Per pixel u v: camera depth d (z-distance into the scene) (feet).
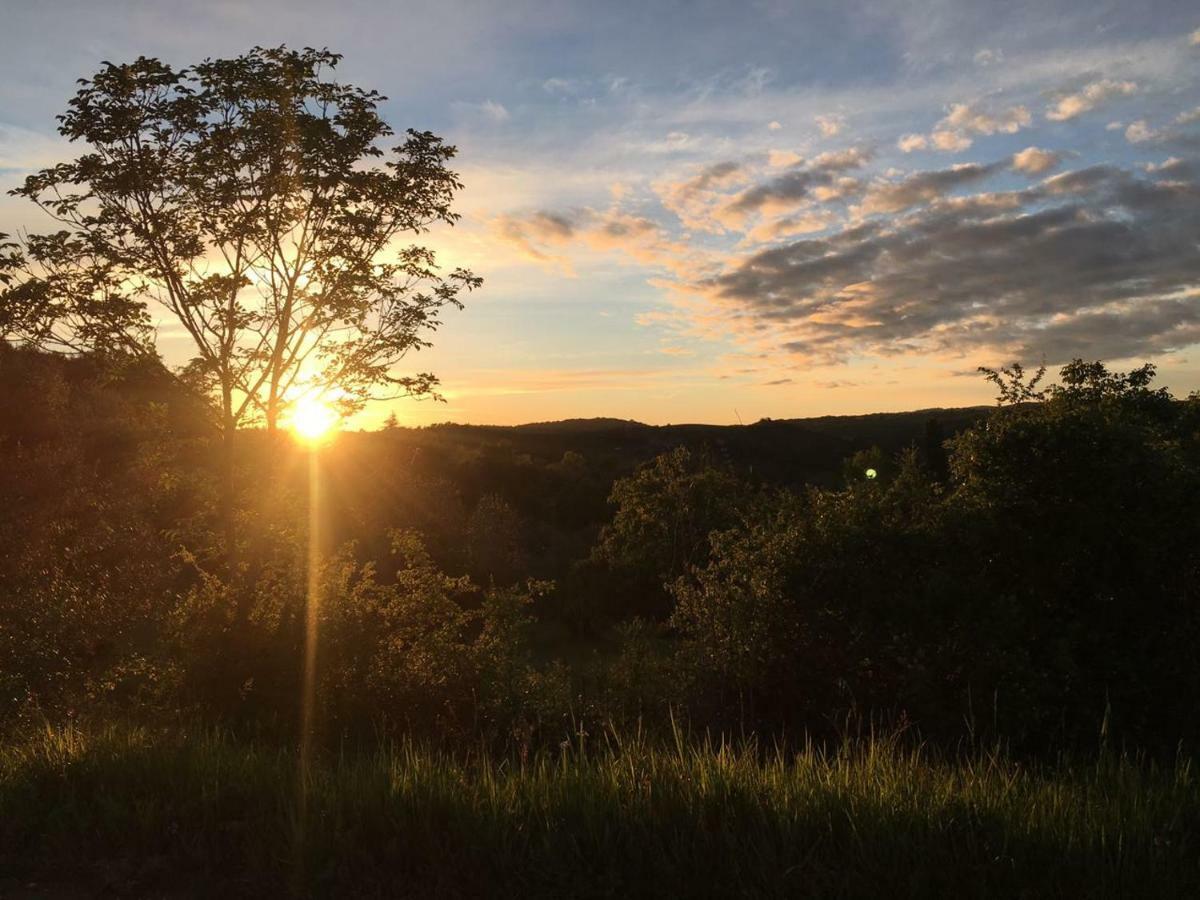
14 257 31.53
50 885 13.38
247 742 24.67
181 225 33.32
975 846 11.45
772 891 11.32
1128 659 23.06
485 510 93.25
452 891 12.30
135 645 29.81
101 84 31.12
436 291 37.09
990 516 24.82
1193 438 28.27
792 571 26.03
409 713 28.17
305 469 35.40
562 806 13.38
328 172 33.68
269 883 12.91
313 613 28.76
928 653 23.70
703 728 25.64
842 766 14.55
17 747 19.63
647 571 76.95
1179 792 13.01
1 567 35.73
